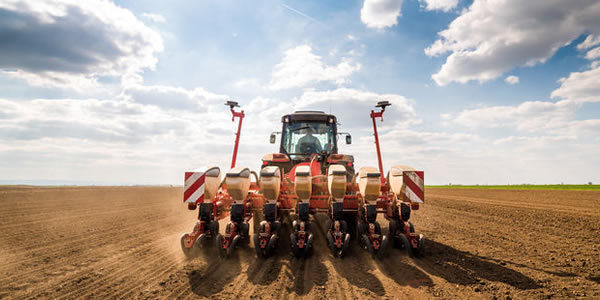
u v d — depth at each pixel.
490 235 6.34
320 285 3.53
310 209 5.41
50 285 3.47
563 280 3.55
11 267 4.12
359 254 4.92
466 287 3.39
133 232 6.73
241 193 4.60
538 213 9.55
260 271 4.05
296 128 8.29
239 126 7.68
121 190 23.47
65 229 6.98
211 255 4.80
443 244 5.52
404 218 4.81
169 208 11.73
